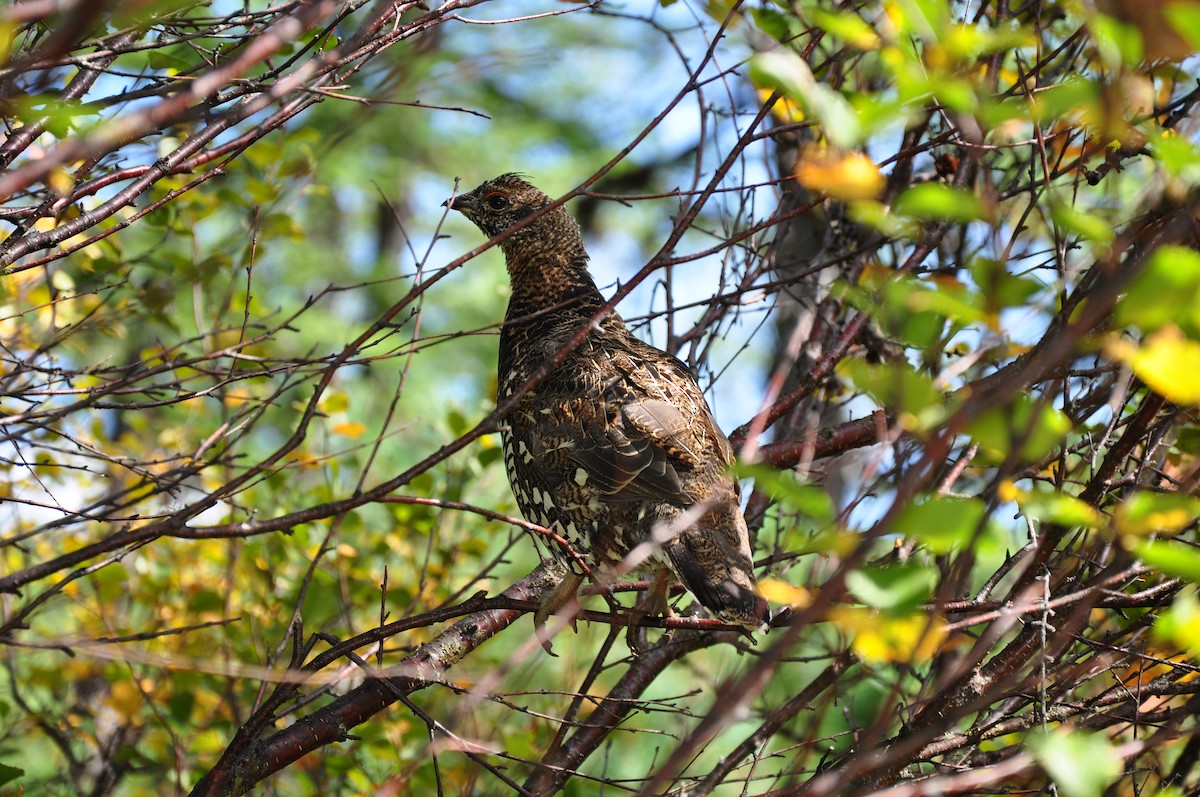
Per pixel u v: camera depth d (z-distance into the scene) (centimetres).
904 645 468
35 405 755
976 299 434
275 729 1190
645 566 888
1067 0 581
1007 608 623
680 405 899
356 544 1301
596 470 868
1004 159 1215
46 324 1038
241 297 1188
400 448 2077
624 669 1568
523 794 717
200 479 1231
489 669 1144
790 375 1117
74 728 1195
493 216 1075
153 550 1243
